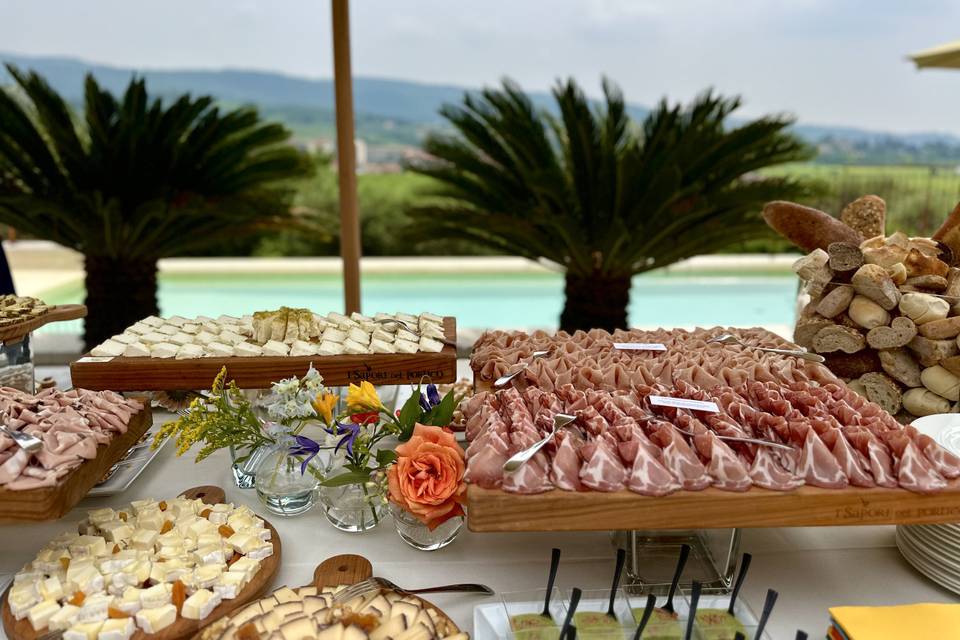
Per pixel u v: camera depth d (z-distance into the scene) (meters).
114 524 1.15
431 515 1.02
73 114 4.61
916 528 1.15
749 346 1.58
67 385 2.01
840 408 1.14
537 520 0.97
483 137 3.96
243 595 1.01
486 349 1.55
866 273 1.45
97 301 4.51
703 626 0.91
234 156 4.48
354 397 1.14
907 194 8.73
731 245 3.97
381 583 0.99
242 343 1.58
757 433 1.10
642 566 1.13
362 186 11.20
